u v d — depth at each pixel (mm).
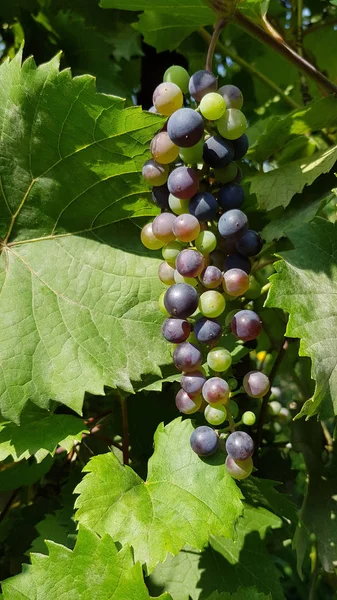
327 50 486
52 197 300
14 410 280
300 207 324
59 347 292
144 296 303
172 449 280
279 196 323
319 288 262
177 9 329
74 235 312
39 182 295
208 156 247
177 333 249
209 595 316
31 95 267
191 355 246
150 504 261
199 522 250
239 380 317
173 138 237
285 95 463
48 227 309
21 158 289
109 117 261
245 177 354
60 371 288
